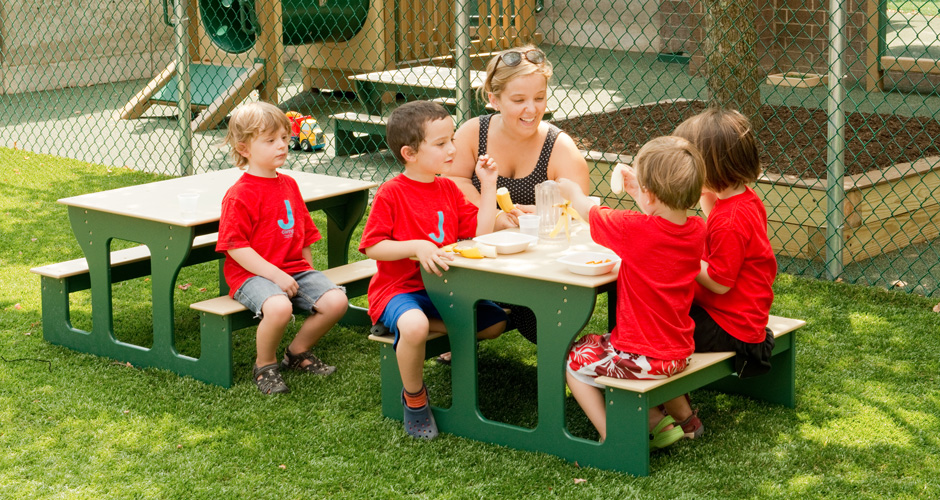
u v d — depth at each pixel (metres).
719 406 3.35
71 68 12.27
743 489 2.71
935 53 9.84
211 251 4.27
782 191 4.98
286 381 3.61
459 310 3.05
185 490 2.75
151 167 7.53
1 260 5.20
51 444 3.06
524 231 3.29
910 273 4.75
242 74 9.52
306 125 8.01
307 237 3.83
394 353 3.21
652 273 2.71
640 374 2.75
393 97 9.19
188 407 3.36
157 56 13.30
